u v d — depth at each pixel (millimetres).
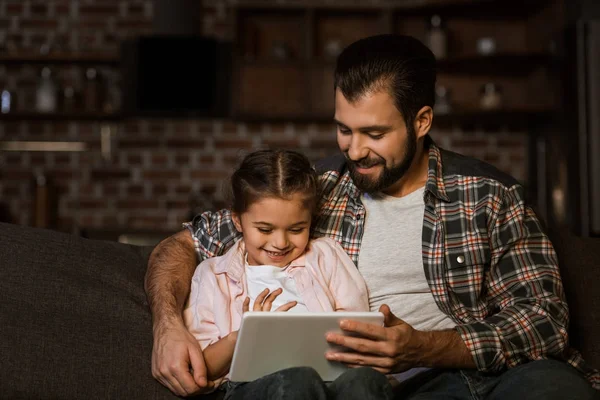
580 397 1354
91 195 5141
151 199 5148
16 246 1662
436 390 1585
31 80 5156
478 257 1665
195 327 1572
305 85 5078
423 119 1724
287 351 1361
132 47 5020
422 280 1686
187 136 5176
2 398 1438
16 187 5102
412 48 1699
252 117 5035
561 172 4625
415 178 1771
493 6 5078
